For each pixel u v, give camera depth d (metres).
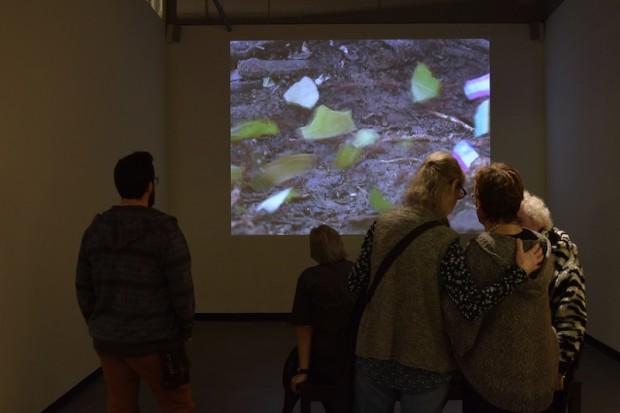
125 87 5.95
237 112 7.72
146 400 4.37
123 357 2.50
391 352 1.91
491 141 7.64
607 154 5.62
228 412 4.11
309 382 2.88
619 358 5.38
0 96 3.44
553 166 7.29
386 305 1.93
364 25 7.71
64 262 4.38
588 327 6.13
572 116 6.60
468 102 7.66
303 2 7.71
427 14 7.68
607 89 5.61
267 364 5.46
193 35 7.73
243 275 7.68
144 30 6.67
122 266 2.50
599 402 4.25
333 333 2.88
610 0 5.52
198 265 7.70
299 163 7.68
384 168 7.63
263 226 7.68
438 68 7.67
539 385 1.85
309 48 7.71
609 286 5.59
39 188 3.96
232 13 7.74
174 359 2.55
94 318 2.55
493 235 1.92
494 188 1.96
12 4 3.61
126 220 2.52
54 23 4.24
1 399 3.42
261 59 7.72
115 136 5.61
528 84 7.64
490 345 1.86
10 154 3.56
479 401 1.94
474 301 1.80
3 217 3.47
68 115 4.47
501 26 7.65
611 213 5.54
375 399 1.97
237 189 7.70
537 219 2.44
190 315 2.57
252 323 7.52
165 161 7.59
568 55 6.70
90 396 4.56
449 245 1.91
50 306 4.12
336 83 7.68
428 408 1.91
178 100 7.71
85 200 4.80
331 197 7.64
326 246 2.97
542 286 1.86
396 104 7.66
